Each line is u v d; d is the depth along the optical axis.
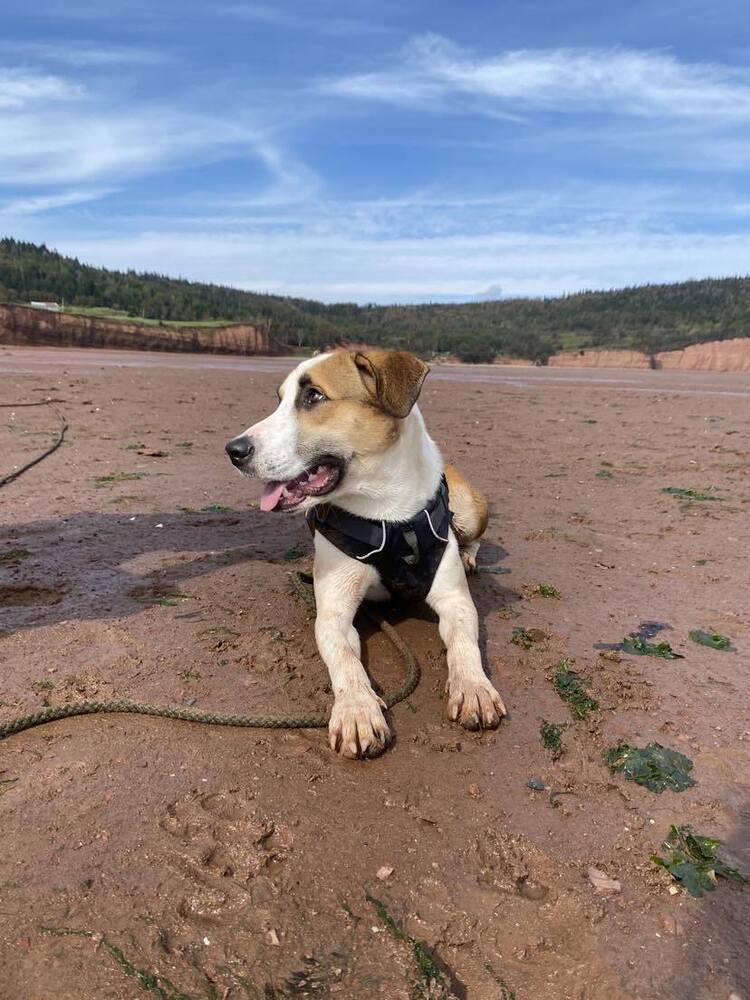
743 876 0.67
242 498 1.98
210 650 1.06
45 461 2.40
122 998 0.53
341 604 1.03
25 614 1.16
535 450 2.89
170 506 1.87
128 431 3.12
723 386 7.41
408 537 1.02
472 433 3.36
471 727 0.87
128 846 0.67
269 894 0.63
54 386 5.02
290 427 1.02
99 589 1.28
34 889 0.62
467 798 0.76
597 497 2.07
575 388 6.72
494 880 0.66
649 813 0.75
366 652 1.08
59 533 1.60
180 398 4.52
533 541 1.63
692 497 2.06
